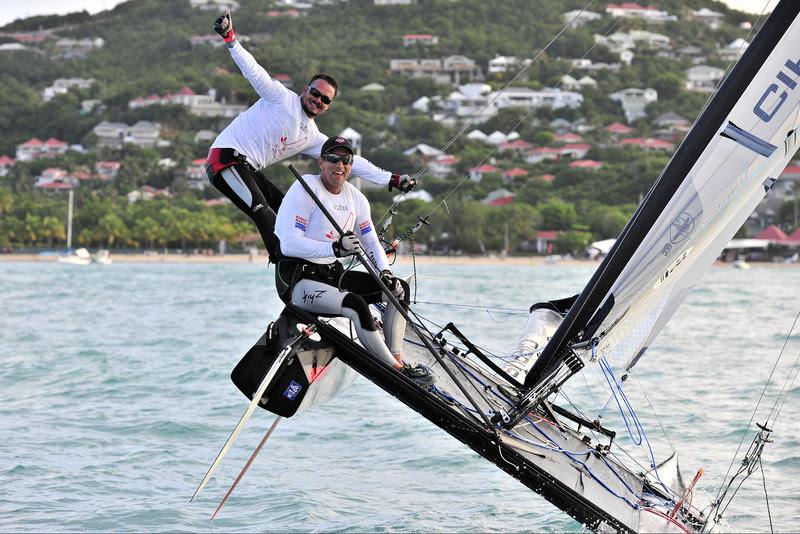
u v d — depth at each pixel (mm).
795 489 15180
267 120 11867
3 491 15227
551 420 12602
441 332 12664
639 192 151625
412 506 14766
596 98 180125
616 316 11164
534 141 169375
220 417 21219
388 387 10648
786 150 11078
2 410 22047
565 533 13508
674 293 11766
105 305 61094
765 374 26562
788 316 47000
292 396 10547
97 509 14453
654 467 12789
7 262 173000
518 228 147500
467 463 17266
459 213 148250
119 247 185750
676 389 24094
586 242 144125
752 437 18609
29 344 36812
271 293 76375
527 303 54500
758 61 10820
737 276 111500
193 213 184750
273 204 12141
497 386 12172
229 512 14445
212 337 39750
